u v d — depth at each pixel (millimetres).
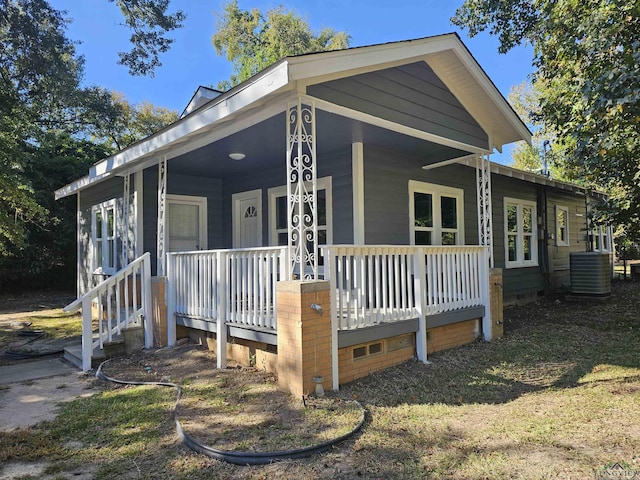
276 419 3375
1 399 4145
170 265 5953
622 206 6297
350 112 4559
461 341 6016
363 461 2750
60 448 3061
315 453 2852
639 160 5645
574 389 4129
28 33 12352
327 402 3727
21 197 10008
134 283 5879
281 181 7473
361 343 4484
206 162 7020
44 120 17312
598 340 6238
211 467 2732
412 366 4949
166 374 4750
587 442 2941
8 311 11297
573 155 5879
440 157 7199
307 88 4133
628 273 16922
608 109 4688
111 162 6918
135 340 5828
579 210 13477
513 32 11148
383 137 5941
